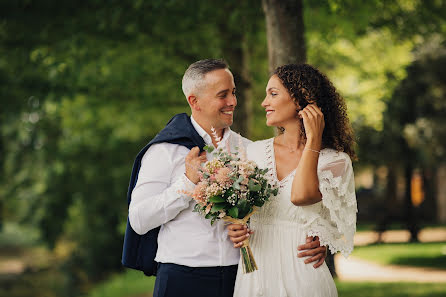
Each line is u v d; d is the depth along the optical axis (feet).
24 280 54.19
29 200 44.93
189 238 10.94
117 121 29.53
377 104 34.91
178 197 10.60
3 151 43.52
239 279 10.81
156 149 11.29
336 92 11.30
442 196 80.48
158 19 24.79
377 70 33.42
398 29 28.35
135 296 36.60
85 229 49.06
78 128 33.09
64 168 38.81
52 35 26.66
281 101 10.93
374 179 76.28
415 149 53.57
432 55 48.70
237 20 22.85
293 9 17.30
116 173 38.40
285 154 11.15
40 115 34.37
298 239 10.59
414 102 50.52
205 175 10.37
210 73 11.34
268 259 10.69
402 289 29.01
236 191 10.23
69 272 50.16
